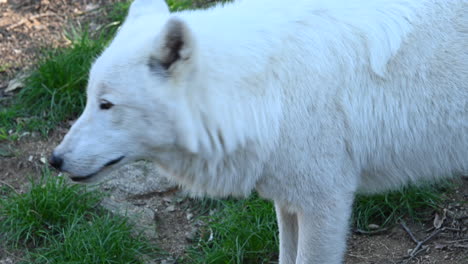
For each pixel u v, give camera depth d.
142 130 2.24
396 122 2.33
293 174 2.32
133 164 2.90
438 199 2.73
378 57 2.29
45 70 3.12
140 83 2.21
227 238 2.67
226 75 2.25
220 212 2.78
